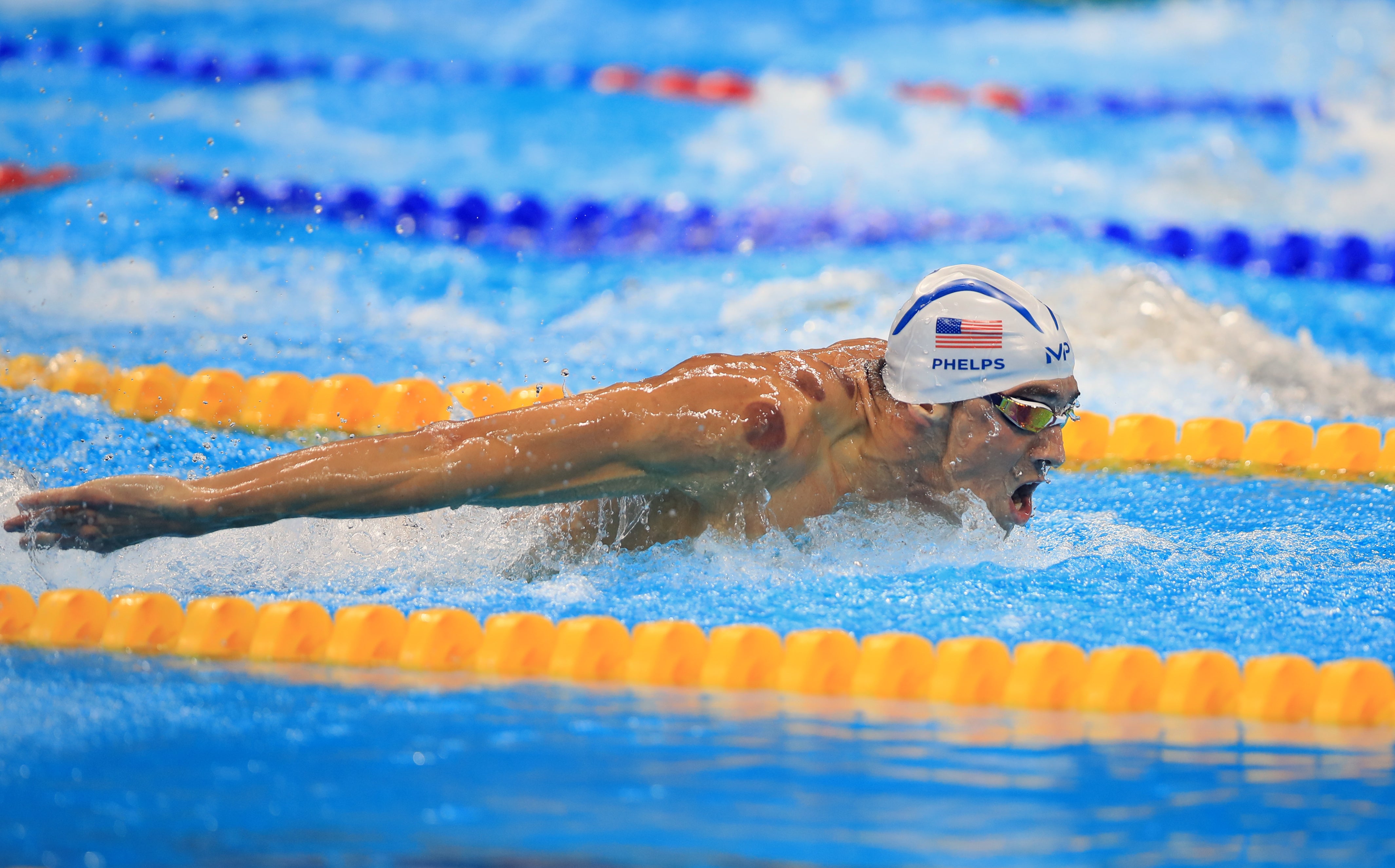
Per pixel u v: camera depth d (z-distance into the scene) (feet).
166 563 32.60
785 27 146.61
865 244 82.79
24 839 17.76
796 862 17.17
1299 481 45.70
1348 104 117.70
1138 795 19.95
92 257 72.38
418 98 119.34
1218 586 32.27
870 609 29.37
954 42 141.49
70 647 27.86
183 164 93.86
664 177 98.32
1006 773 20.88
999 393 29.78
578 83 125.59
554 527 32.65
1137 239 83.97
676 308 68.74
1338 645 27.91
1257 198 96.27
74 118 104.99
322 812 18.65
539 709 23.97
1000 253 77.46
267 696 24.45
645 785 19.90
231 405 49.88
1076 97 121.19
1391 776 20.98
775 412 28.84
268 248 77.61
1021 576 32.32
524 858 17.24
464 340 62.23
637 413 27.99
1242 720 24.36
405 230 84.53
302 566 33.12
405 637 27.50
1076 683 25.14
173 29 133.69
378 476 27.14
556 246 84.33
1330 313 72.23
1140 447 49.11
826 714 24.06
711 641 26.48
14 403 48.70
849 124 112.78
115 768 20.43
